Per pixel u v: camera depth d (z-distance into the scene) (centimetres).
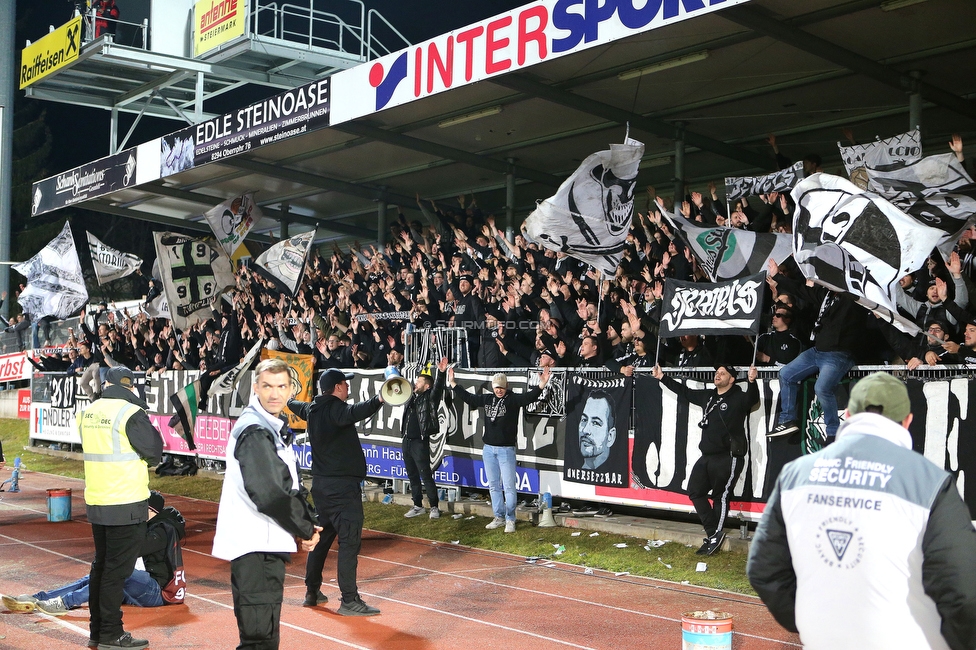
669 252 1261
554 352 1292
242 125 1709
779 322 1022
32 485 1920
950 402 882
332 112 1530
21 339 3102
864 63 1238
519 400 1224
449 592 932
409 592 934
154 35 2577
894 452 342
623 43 1238
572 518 1211
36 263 2389
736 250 1098
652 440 1127
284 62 2584
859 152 1006
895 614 327
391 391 843
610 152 1203
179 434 1945
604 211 1214
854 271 891
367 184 2120
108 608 712
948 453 880
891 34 1194
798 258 920
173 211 2462
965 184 919
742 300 1016
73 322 2855
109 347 2358
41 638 759
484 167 1838
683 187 1591
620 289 1285
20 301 2409
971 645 323
